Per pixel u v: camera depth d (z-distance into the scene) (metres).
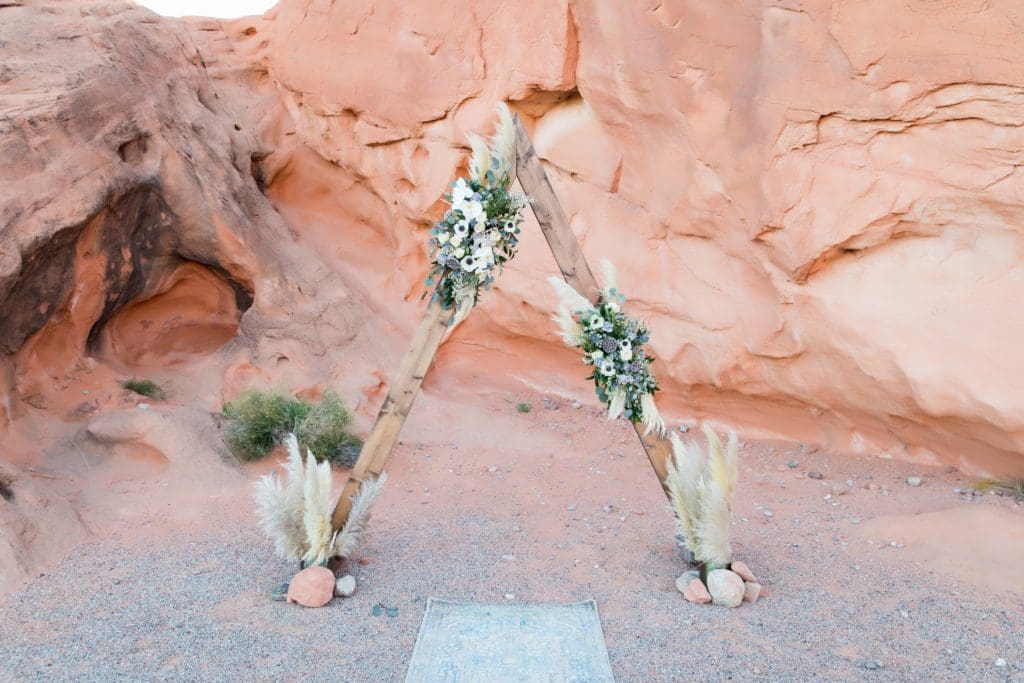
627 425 7.90
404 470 6.52
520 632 3.97
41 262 6.18
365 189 9.52
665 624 4.11
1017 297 5.46
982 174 5.39
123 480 5.75
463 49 8.05
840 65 5.71
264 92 9.77
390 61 8.56
